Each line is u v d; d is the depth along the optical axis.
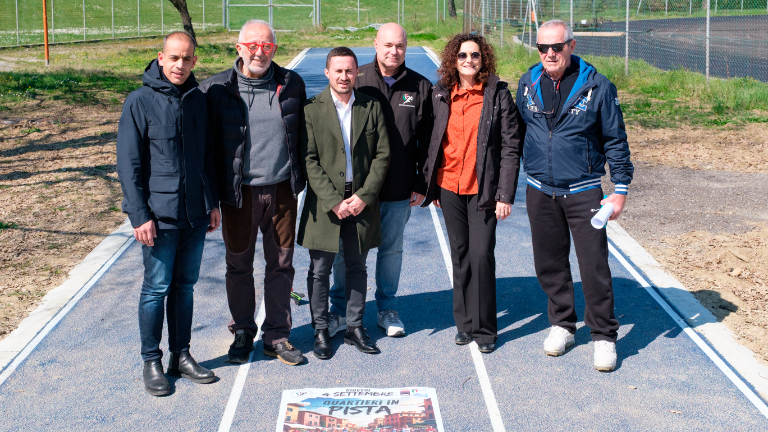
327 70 4.00
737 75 19.02
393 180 4.36
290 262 4.23
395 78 4.31
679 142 11.27
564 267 4.41
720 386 3.98
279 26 39.34
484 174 4.18
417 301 5.25
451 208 4.34
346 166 4.10
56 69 19.48
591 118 4.02
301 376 4.11
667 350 4.43
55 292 5.34
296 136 4.03
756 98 14.03
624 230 6.92
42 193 8.22
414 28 36.28
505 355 4.39
